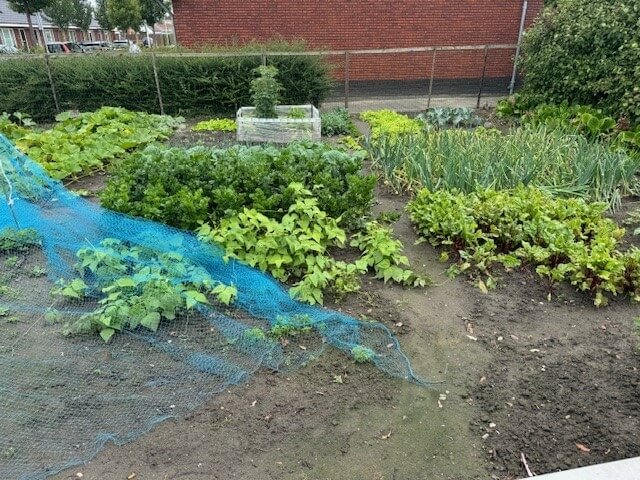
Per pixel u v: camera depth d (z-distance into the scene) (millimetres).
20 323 3305
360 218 4793
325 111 11844
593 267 3779
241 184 4617
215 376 2904
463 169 5402
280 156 4988
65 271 3844
